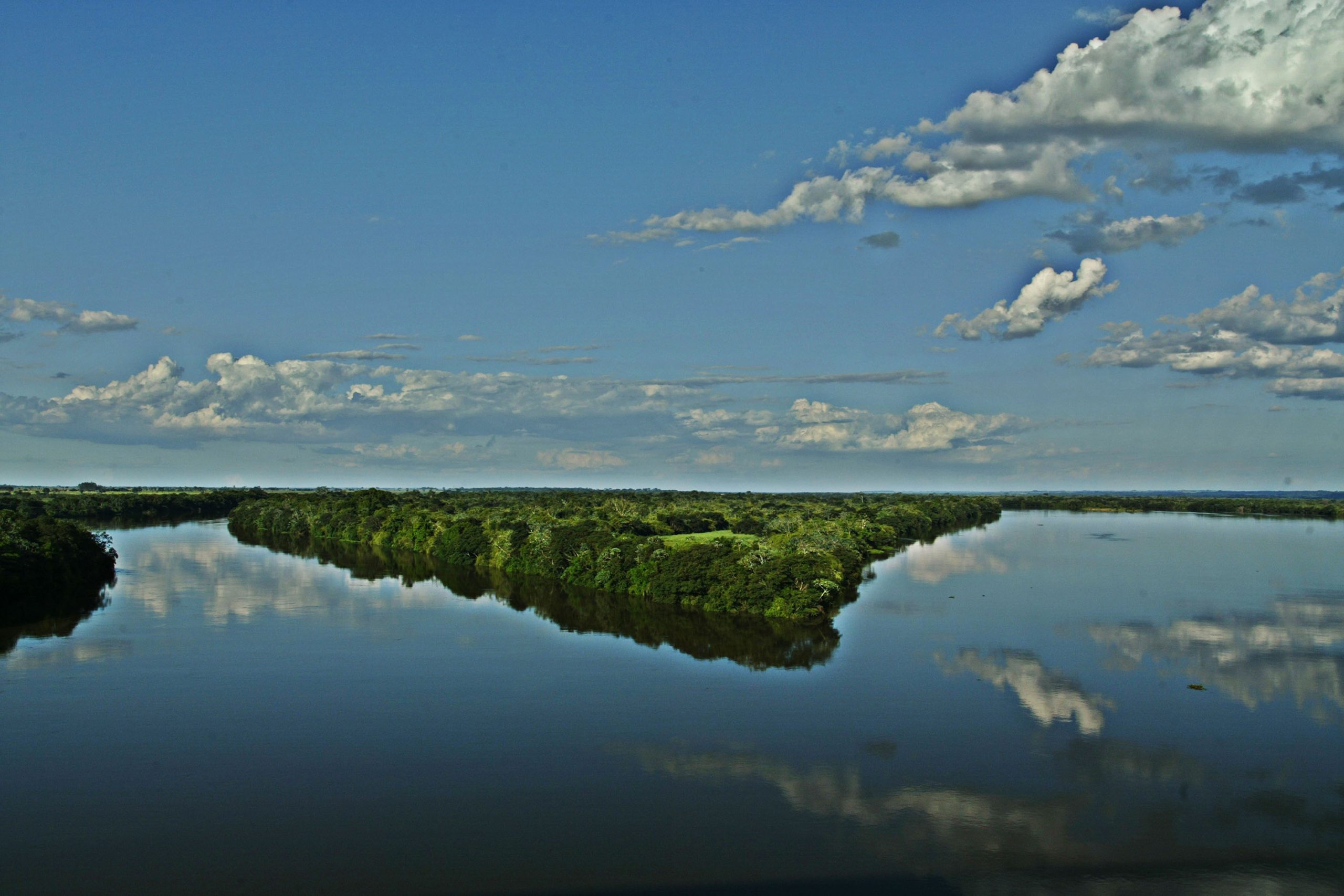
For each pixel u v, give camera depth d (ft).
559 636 321.93
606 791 181.37
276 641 310.45
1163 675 265.95
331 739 209.67
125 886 144.36
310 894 142.61
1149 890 146.51
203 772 189.37
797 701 238.48
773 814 171.42
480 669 272.10
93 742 206.18
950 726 219.82
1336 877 150.71
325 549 644.69
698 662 281.74
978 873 151.12
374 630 330.13
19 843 157.69
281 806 173.27
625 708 233.76
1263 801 177.78
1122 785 184.96
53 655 286.46
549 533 493.36
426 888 144.77
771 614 352.49
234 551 617.62
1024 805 175.83
